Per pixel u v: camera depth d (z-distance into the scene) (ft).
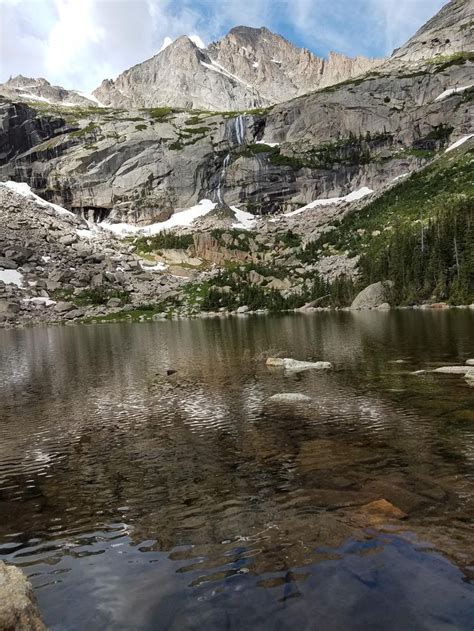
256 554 25.76
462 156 608.60
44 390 87.20
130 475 41.45
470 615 19.43
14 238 517.55
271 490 35.37
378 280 378.12
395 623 19.17
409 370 85.30
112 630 20.13
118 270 520.01
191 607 21.33
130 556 26.86
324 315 295.69
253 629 19.40
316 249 556.10
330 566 23.80
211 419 59.82
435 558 23.98
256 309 424.05
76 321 386.52
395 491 33.27
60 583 24.38
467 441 44.47
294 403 65.36
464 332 140.46
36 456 48.78
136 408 69.05
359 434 49.06
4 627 17.20
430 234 362.12
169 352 138.21
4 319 370.32
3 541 29.91
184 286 496.23
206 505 33.55
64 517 33.35
